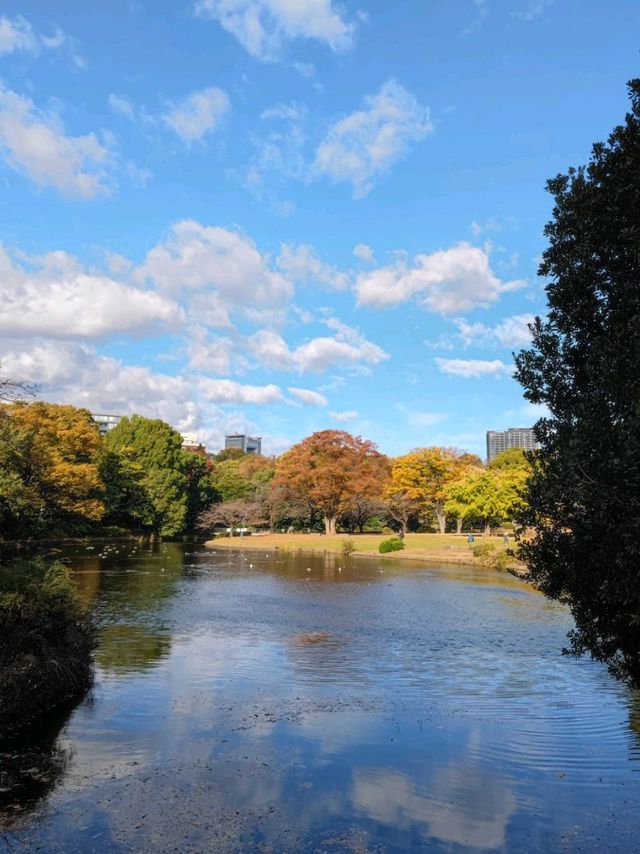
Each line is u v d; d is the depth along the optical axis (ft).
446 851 20.95
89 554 164.55
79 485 156.76
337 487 233.96
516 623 72.08
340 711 37.35
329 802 24.66
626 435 15.35
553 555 19.61
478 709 38.45
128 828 22.07
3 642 36.29
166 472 236.43
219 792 25.35
